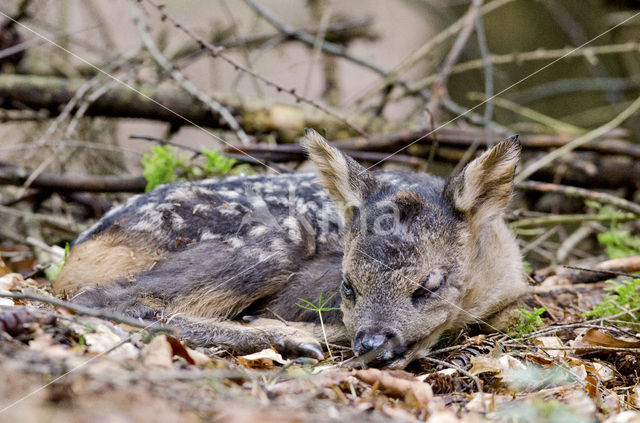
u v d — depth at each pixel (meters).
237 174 11.55
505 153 8.34
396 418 5.88
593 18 20.53
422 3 21.27
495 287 8.88
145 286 8.46
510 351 7.95
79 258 8.94
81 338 6.50
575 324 8.55
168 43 16.67
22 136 15.17
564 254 13.31
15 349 5.72
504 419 6.00
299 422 5.13
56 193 13.27
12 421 4.73
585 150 14.40
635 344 8.17
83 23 17.20
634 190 15.26
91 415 4.82
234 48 17.19
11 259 11.77
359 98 15.51
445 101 15.61
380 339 7.43
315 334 8.51
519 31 20.92
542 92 19.47
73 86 13.80
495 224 9.20
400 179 9.33
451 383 7.13
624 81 19.19
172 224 8.98
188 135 18.45
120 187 12.78
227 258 8.75
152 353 6.34
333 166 8.62
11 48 13.84
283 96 19.31
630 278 10.67
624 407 6.96
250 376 6.03
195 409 5.20
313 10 18.72
